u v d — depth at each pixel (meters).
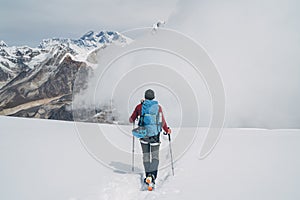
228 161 4.50
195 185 3.52
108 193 3.45
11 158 4.44
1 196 3.03
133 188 3.82
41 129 7.48
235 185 3.35
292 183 3.29
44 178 3.68
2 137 6.04
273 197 2.91
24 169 3.96
